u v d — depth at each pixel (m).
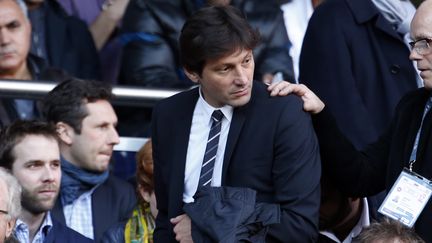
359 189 14.09
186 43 13.06
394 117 13.94
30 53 19.42
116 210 17.39
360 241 12.95
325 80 16.53
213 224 12.76
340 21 16.66
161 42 19.31
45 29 20.28
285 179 13.24
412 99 13.73
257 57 19.28
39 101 18.31
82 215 17.20
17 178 16.19
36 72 19.39
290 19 20.16
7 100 18.62
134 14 19.52
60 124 17.33
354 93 16.42
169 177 13.55
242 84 13.02
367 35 16.67
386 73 16.58
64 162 17.31
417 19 13.27
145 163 16.47
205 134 13.41
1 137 16.33
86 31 20.69
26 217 16.23
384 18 16.67
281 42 19.52
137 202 16.88
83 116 17.28
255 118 13.30
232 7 13.15
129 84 19.36
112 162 18.78
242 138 13.27
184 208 13.02
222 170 13.27
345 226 14.68
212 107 13.38
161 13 19.38
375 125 16.52
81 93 17.38
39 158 16.19
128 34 19.48
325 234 14.54
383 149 14.06
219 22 12.95
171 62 19.31
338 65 16.52
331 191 14.37
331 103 16.45
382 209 13.30
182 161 13.43
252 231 12.92
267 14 19.53
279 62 19.34
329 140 13.78
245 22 13.05
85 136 17.28
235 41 12.87
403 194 13.30
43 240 16.27
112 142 17.42
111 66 21.08
